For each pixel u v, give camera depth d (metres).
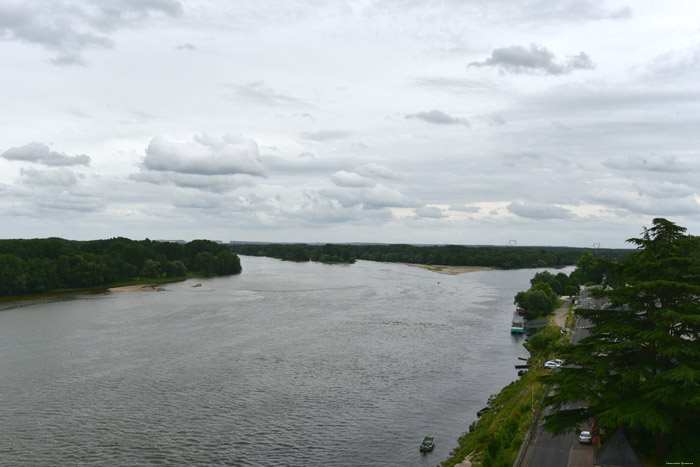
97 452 67.31
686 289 44.78
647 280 47.72
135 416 78.44
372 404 85.94
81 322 145.88
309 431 75.06
